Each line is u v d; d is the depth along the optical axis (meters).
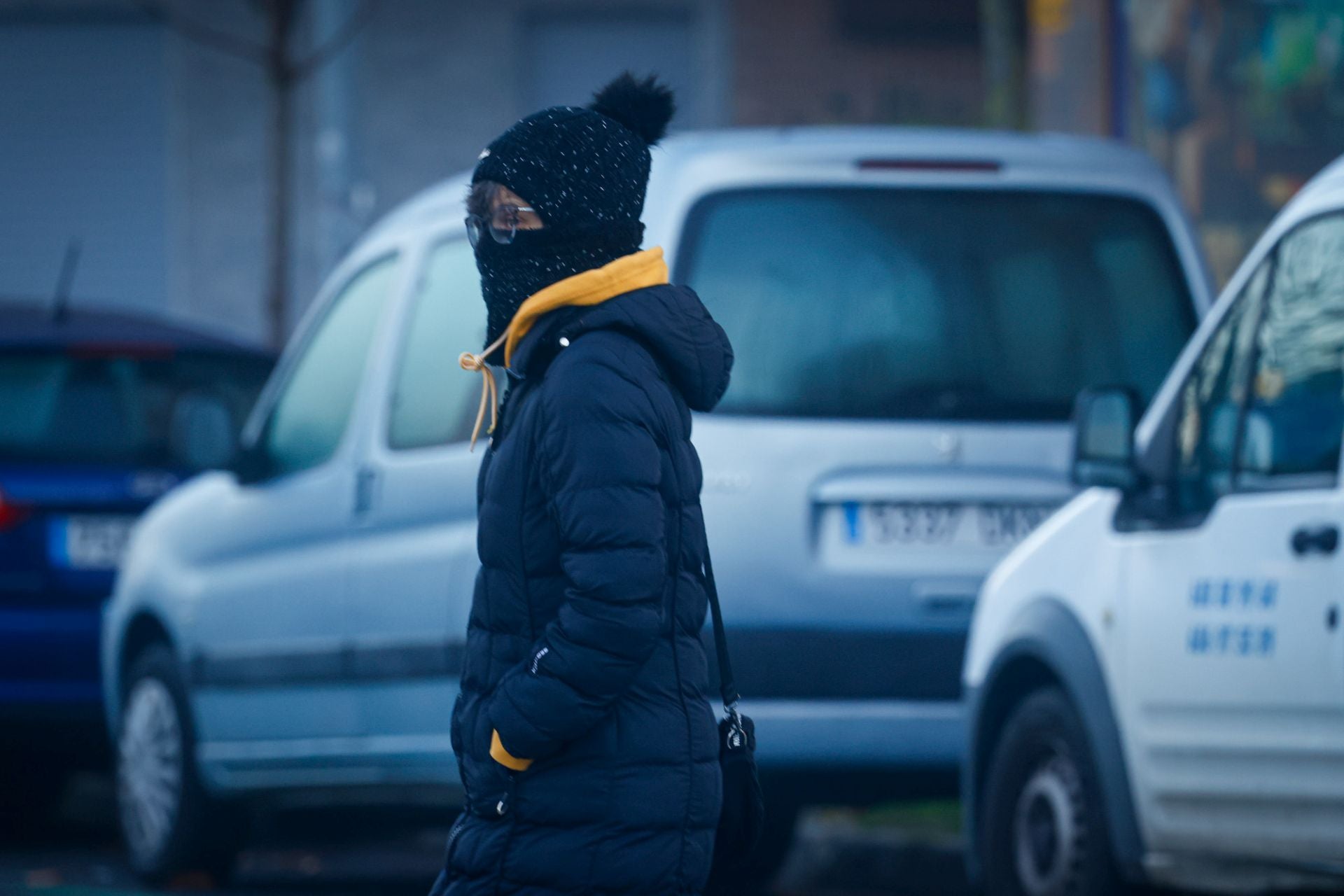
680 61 48.81
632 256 8.88
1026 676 16.50
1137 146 31.73
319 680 19.41
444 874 8.92
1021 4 30.25
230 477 21.52
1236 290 14.91
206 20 49.56
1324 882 14.12
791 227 17.17
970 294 17.31
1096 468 15.05
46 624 23.75
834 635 16.50
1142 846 14.83
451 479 17.80
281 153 31.42
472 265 18.23
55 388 24.53
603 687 8.34
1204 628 14.17
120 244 50.03
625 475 8.40
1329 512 13.24
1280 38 29.83
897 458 16.75
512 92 49.00
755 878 21.52
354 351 20.03
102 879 22.38
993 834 16.27
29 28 50.03
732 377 16.84
